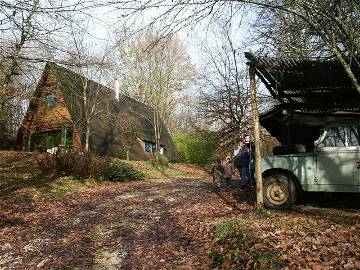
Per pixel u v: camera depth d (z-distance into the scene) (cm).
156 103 3725
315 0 592
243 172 1464
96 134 2880
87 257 723
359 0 616
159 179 2284
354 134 930
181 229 879
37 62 892
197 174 2931
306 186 959
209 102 2638
